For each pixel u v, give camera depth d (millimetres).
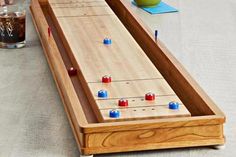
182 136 1297
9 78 1667
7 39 1866
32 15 2117
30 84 1630
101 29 1838
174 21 2115
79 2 2092
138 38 1894
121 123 1268
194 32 2016
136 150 1284
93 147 1265
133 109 1341
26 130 1394
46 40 1778
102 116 1306
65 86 1460
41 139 1354
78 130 1288
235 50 1874
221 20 2146
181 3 2320
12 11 1925
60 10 2012
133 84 1470
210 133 1307
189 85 1472
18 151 1306
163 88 1450
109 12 1997
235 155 1297
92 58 1620
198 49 1870
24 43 1892
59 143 1336
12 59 1796
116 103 1372
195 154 1298
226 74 1694
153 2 2232
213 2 2348
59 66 1578
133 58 1620
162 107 1353
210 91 1586
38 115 1463
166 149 1312
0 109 1492
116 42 1733
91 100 1428
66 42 1758
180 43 1912
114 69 1552
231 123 1427
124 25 2043
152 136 1283
